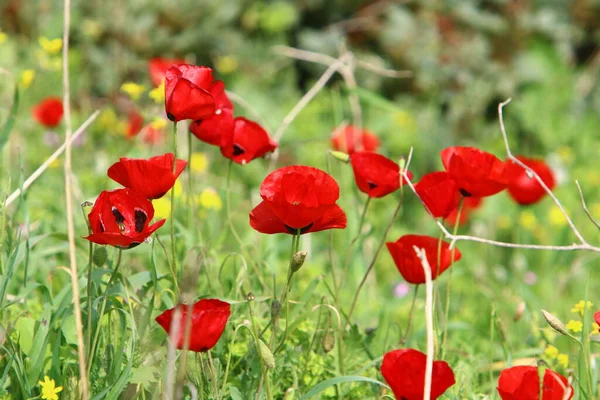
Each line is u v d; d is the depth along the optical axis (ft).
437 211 12.49
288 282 11.43
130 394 11.75
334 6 40.04
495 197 29.32
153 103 20.03
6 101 25.07
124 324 12.08
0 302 12.32
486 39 37.91
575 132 37.17
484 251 26.25
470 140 36.83
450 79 37.06
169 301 12.75
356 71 37.17
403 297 20.83
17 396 12.24
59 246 15.84
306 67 38.88
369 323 18.15
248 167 31.37
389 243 12.57
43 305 13.25
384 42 37.22
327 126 35.63
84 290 12.91
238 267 16.58
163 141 23.85
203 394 11.57
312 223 10.90
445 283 22.85
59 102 24.95
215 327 10.28
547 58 38.06
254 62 37.52
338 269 20.61
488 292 20.76
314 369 13.03
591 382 13.08
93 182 23.30
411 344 15.40
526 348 16.83
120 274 12.41
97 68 34.35
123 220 10.60
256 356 12.49
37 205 19.81
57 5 35.58
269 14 38.32
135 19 35.17
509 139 36.58
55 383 12.04
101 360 12.02
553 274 24.67
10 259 12.53
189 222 16.51
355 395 13.30
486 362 16.69
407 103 36.99
